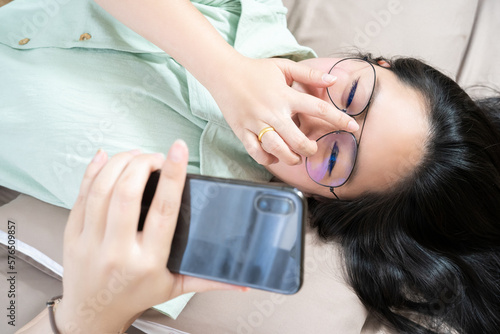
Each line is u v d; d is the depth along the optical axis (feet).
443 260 2.66
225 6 2.95
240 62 2.19
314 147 2.06
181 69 2.70
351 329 2.71
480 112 2.57
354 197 2.61
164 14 2.25
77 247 1.32
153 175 1.36
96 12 2.58
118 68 2.53
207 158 2.57
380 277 2.77
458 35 3.69
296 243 1.29
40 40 2.59
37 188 2.56
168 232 1.30
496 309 2.72
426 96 2.42
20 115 2.41
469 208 2.49
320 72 2.25
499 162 2.53
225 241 1.36
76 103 2.39
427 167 2.39
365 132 2.30
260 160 2.13
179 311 2.41
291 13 3.66
